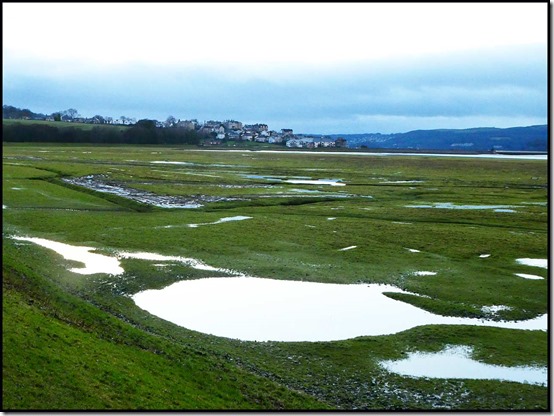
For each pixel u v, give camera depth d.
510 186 134.62
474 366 35.84
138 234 70.75
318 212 92.00
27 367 26.23
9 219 76.19
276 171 168.50
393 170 180.75
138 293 48.16
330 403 31.03
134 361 31.12
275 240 69.31
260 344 38.44
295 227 77.69
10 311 31.83
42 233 69.38
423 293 50.03
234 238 69.94
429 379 34.09
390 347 38.44
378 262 60.12
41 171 129.88
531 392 32.56
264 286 51.31
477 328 41.88
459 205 102.44
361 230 76.31
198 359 34.34
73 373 27.17
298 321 42.78
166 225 77.44
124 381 28.19
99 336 33.94
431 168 190.50
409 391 32.66
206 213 88.88
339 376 34.34
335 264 59.00
